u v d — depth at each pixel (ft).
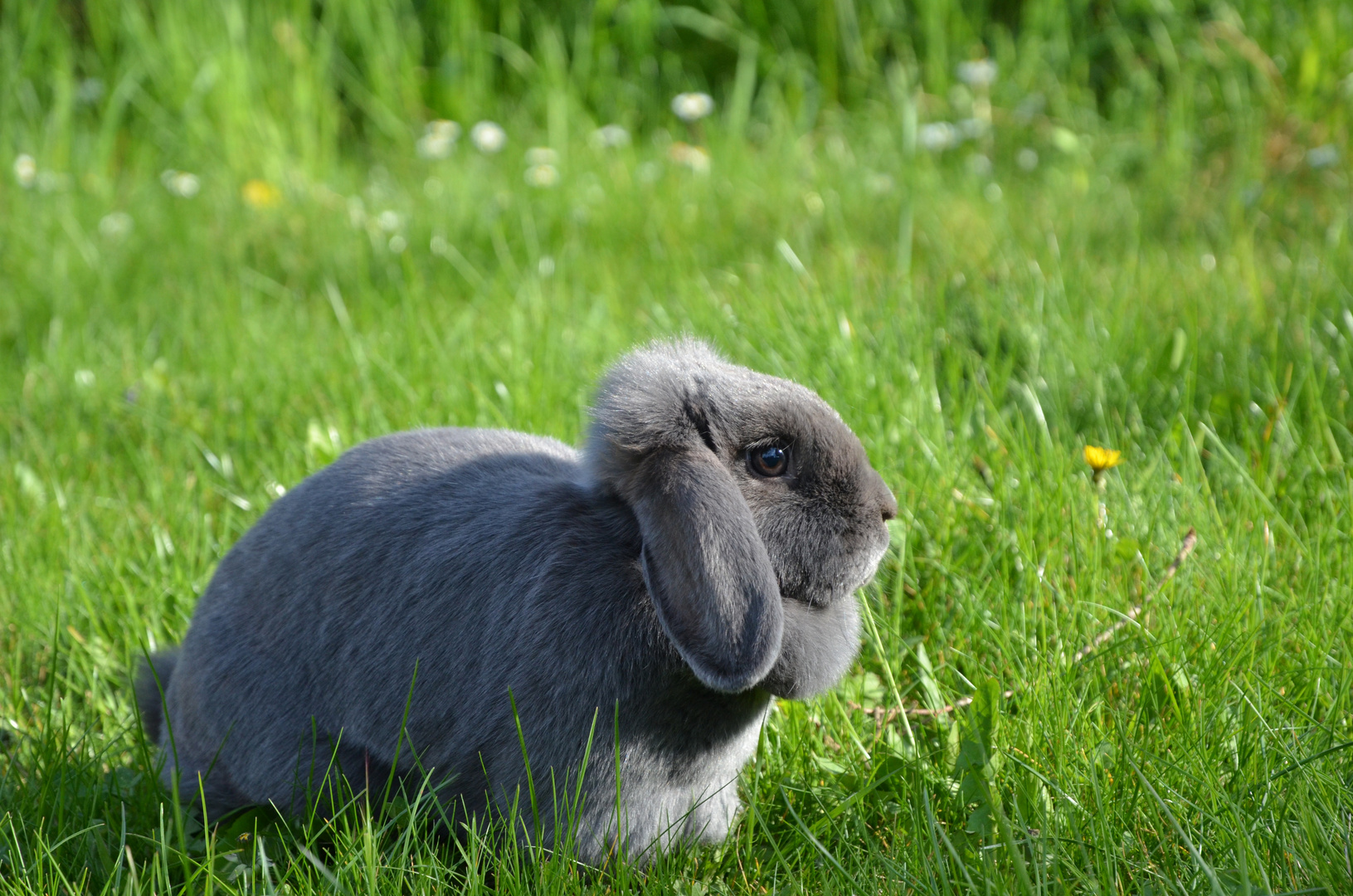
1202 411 14.57
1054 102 28.45
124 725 11.01
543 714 8.86
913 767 9.56
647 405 8.79
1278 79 25.90
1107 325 16.03
